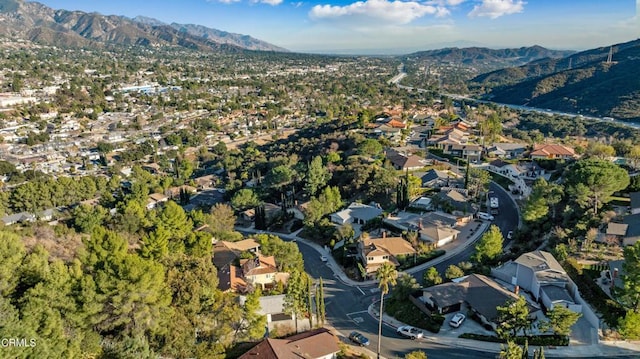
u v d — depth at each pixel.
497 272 61.47
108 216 96.81
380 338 49.62
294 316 54.94
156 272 41.44
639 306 45.31
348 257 77.06
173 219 76.00
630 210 67.44
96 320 37.97
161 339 42.06
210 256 69.56
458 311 54.91
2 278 35.06
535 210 72.25
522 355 39.16
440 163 118.00
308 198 114.06
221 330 46.44
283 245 73.12
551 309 48.56
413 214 88.12
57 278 37.16
